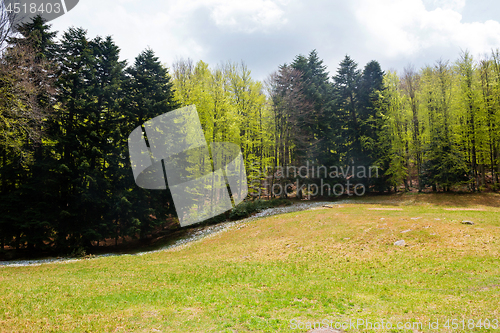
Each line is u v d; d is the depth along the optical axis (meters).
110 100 22.47
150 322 6.06
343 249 13.42
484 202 23.59
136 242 23.61
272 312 6.70
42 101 19.39
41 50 20.20
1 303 7.10
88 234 19.70
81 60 21.47
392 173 32.03
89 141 20.66
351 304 7.07
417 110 30.98
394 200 28.41
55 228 19.48
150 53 25.38
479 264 9.47
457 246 11.65
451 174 27.61
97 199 20.23
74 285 9.43
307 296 7.88
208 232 22.92
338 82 38.00
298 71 32.56
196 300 7.74
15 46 16.34
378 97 34.66
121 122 23.47
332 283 9.12
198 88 24.61
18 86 15.54
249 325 5.83
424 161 30.77
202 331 5.60
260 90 32.94
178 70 29.47
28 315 6.25
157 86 23.95
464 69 27.30
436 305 6.46
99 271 12.52
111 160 21.20
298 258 12.98
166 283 9.90
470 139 27.00
